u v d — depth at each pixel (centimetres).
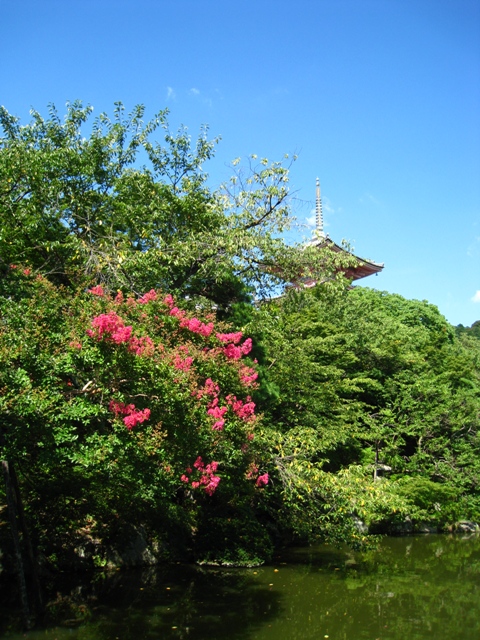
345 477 1380
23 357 711
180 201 1596
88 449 723
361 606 1048
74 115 1630
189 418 833
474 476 2330
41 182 1346
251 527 1395
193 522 1382
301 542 1716
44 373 723
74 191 1503
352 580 1261
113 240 1351
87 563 1206
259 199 1566
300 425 1808
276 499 1482
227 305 1627
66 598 999
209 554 1344
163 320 1010
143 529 1347
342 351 2353
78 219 1467
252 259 1500
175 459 873
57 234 1355
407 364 2603
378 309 3641
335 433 1795
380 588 1193
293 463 1367
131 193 1588
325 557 1544
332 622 941
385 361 2588
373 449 2288
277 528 1670
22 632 816
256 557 1364
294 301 1619
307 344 2069
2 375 675
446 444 2408
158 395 806
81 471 1041
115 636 820
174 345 1002
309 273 1494
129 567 1244
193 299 1636
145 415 750
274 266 1535
